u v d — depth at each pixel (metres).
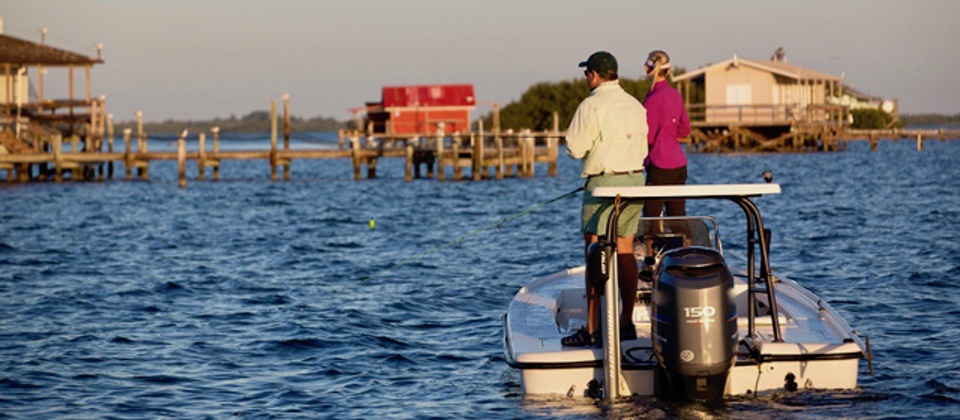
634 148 11.69
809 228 32.59
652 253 12.95
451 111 95.00
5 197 56.28
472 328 17.67
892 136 107.25
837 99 114.25
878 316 17.64
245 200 53.84
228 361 15.50
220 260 28.20
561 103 126.06
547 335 12.19
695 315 10.48
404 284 22.70
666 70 13.70
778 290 14.00
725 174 66.56
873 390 12.14
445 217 41.66
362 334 17.20
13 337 17.33
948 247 26.64
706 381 10.70
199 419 12.49
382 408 12.75
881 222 33.94
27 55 73.81
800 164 78.44
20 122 70.25
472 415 12.24
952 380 13.01
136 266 27.02
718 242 12.91
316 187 64.12
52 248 31.67
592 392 11.23
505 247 29.56
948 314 17.66
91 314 19.56
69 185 67.50
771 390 11.20
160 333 17.64
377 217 42.19
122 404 13.17
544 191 56.84
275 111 69.44
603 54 11.88
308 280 23.81
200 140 69.62
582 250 28.56
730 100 90.75
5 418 12.55
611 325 10.91
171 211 46.84
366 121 97.94
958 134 108.62
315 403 13.09
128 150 70.00
